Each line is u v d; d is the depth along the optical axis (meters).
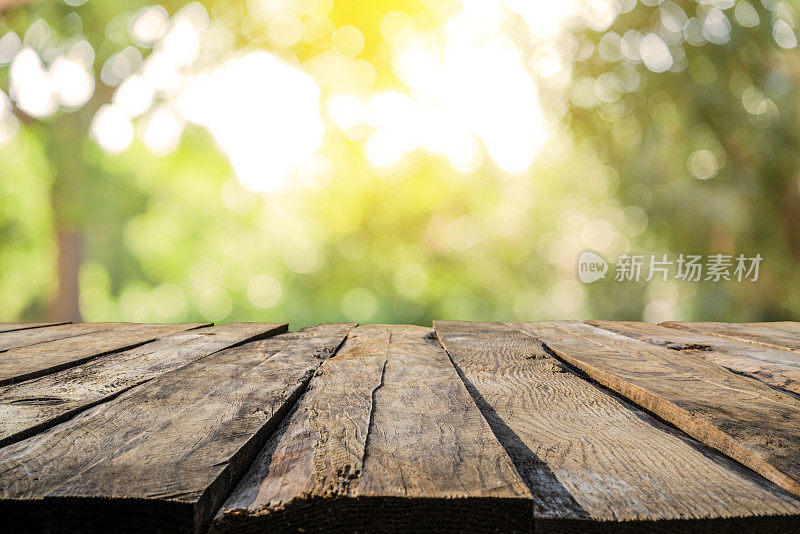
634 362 1.66
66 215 10.73
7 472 0.83
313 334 2.37
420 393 1.28
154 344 2.03
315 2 12.85
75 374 1.50
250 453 0.94
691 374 1.48
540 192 11.74
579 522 0.78
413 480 0.80
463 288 13.06
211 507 0.79
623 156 9.97
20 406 1.18
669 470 0.94
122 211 11.45
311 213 13.35
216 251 12.86
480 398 1.34
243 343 2.11
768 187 8.55
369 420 1.08
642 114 9.81
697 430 1.09
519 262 12.37
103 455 0.89
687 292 8.98
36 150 10.54
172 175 12.14
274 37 12.90
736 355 1.83
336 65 13.30
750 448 0.95
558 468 0.94
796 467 0.89
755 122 8.71
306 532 0.77
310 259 13.40
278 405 1.16
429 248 13.21
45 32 10.29
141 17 11.05
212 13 12.08
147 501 0.74
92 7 10.47
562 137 11.39
